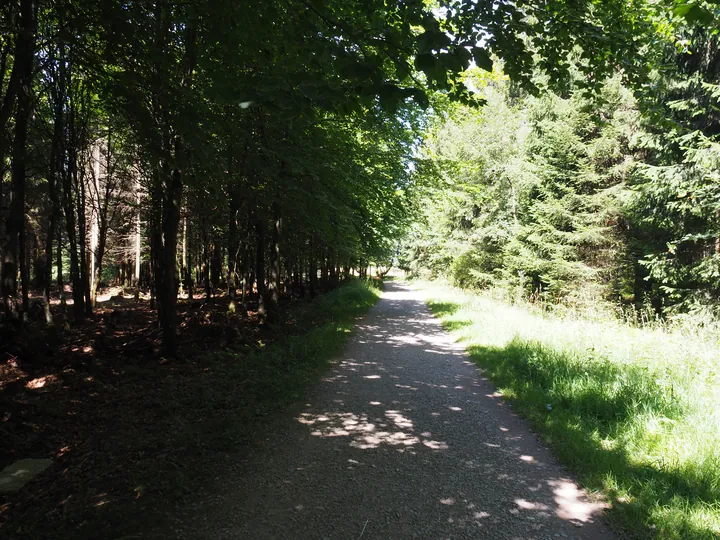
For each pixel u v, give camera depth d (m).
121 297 22.78
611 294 17.66
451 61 2.86
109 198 15.91
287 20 4.08
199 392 6.63
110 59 4.52
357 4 4.11
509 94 23.03
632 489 3.85
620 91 14.71
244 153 5.68
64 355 9.24
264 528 3.31
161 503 3.63
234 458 4.48
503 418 5.80
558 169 17.86
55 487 4.02
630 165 15.73
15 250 9.52
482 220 23.73
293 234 16.16
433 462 4.46
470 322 13.59
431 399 6.58
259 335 11.75
